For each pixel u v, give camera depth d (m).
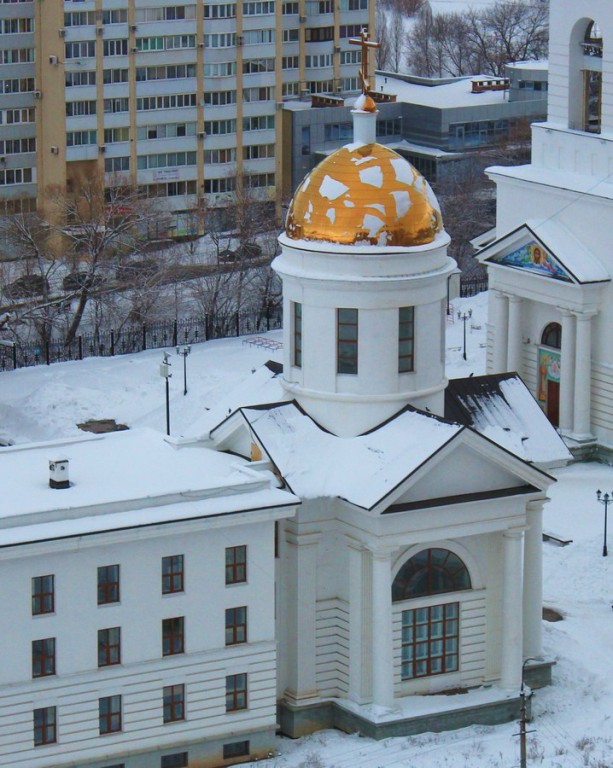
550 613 126.19
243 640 105.56
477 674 111.94
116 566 101.94
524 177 159.38
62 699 101.56
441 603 110.31
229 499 104.38
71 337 189.88
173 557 103.25
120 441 114.06
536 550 113.50
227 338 194.00
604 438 158.12
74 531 99.88
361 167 109.31
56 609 100.75
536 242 158.12
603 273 155.38
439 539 108.19
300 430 110.62
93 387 174.50
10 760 101.00
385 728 107.88
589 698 113.56
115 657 102.88
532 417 116.62
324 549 108.88
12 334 191.62
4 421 170.12
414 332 111.06
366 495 105.94
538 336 163.25
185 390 172.75
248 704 106.19
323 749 107.31
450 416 115.12
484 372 179.00
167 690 104.38
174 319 196.12
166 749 104.44
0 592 99.38
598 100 157.50
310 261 109.69
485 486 108.75
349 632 109.12
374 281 108.62
